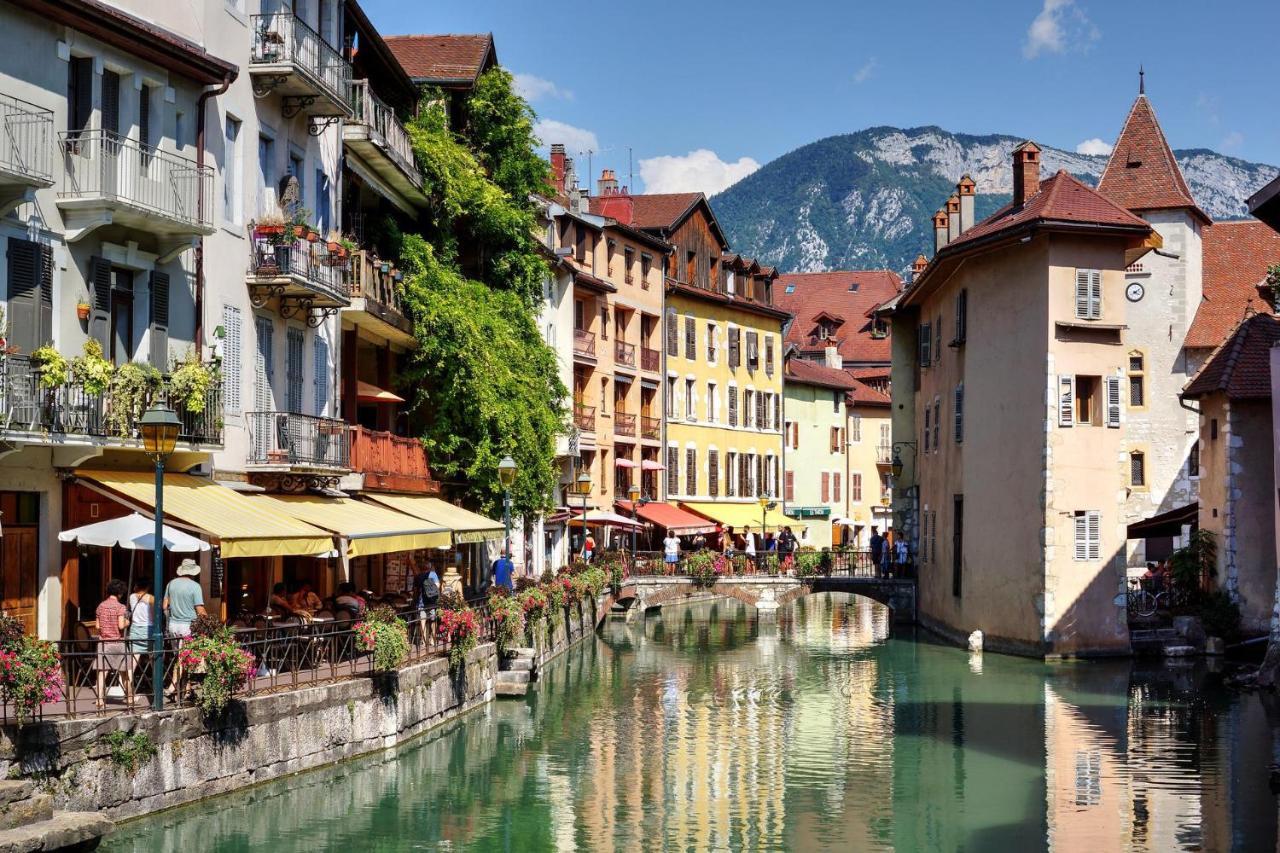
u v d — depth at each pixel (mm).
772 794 20781
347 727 21031
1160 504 49031
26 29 18797
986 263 39594
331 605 25078
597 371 60406
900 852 17453
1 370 17625
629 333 64812
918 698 30797
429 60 42438
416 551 36469
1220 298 49875
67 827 14125
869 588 52781
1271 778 21469
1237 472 36781
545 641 36969
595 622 48844
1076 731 25828
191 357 21625
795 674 35938
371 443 30594
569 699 30672
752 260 77625
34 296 18578
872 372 94250
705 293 71562
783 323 81125
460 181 38562
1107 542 36344
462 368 36250
